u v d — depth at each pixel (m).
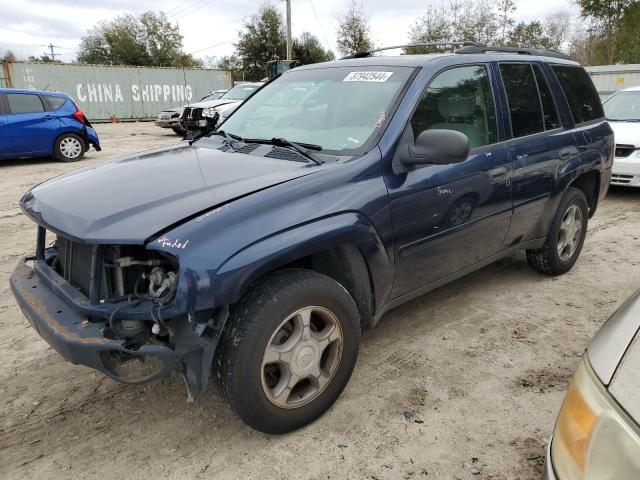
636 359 1.36
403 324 3.75
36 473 2.38
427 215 3.03
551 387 2.99
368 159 2.78
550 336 3.58
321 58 47.22
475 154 3.37
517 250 4.05
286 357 2.44
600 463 1.29
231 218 2.25
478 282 4.51
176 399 2.91
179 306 2.09
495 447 2.51
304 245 2.37
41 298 2.55
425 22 32.56
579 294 4.27
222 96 16.75
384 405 2.82
